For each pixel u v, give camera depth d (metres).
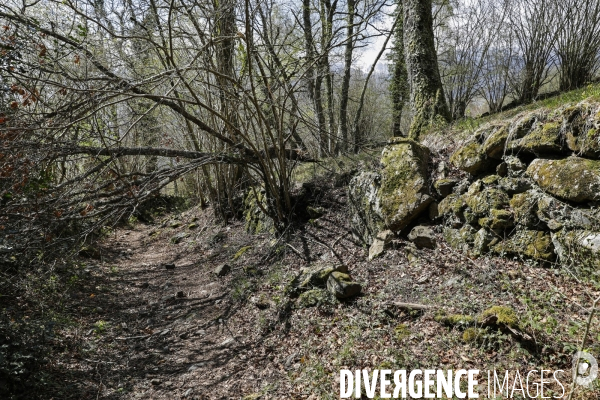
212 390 4.76
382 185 7.04
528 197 5.38
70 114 5.84
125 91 6.19
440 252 6.03
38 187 5.95
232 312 6.62
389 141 7.46
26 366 4.48
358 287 5.70
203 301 7.32
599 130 4.82
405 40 9.61
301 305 5.93
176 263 10.07
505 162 5.87
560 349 3.82
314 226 8.50
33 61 6.39
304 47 9.56
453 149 7.20
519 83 9.31
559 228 4.94
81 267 8.42
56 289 6.91
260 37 8.59
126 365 5.43
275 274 7.32
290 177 9.79
